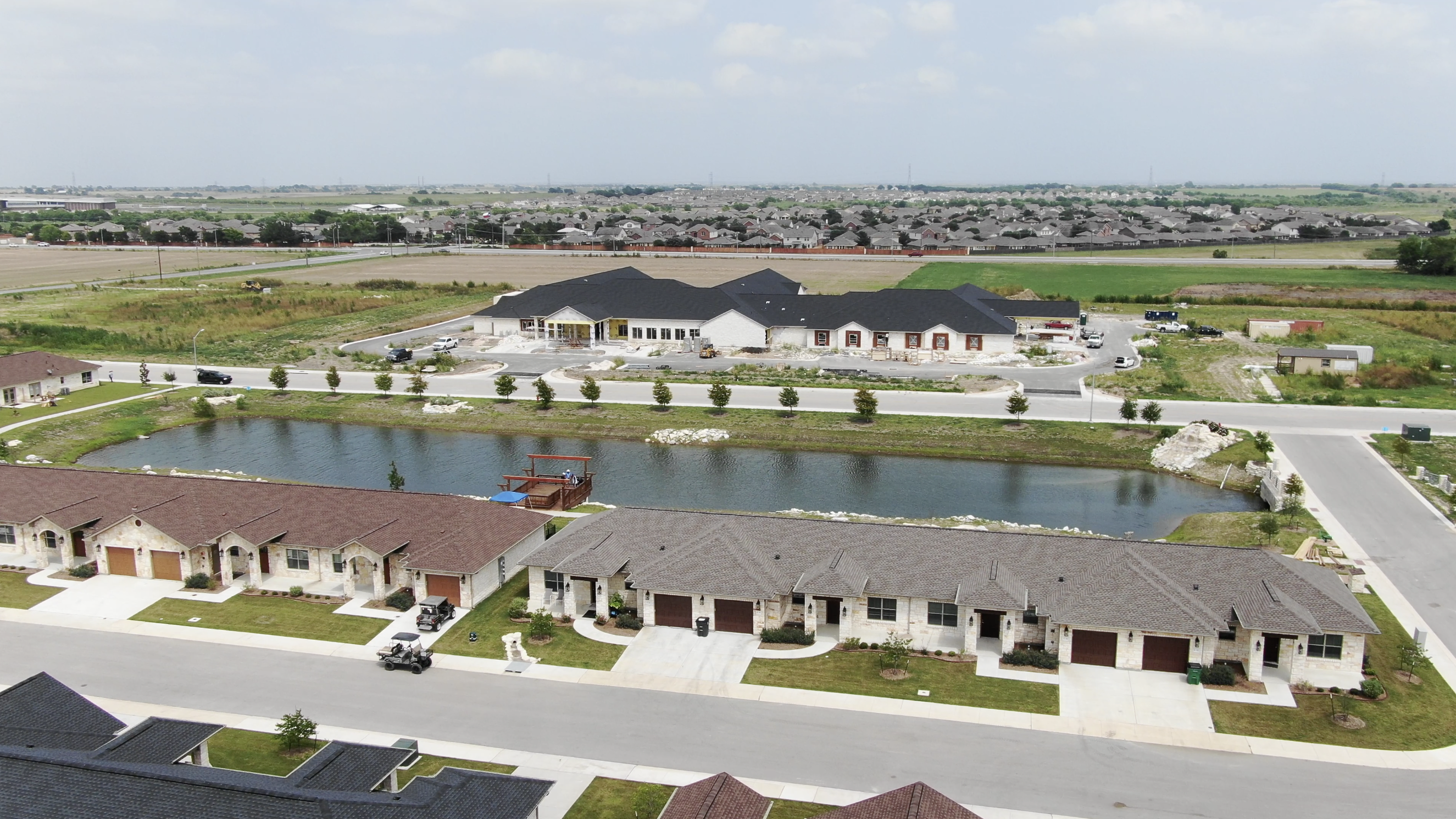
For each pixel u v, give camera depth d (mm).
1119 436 89312
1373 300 165500
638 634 51469
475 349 131625
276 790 31422
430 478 82250
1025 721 42656
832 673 47188
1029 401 101000
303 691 45688
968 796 37375
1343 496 71438
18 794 31516
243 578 58875
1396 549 61375
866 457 87562
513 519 59344
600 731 42250
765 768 39469
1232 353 123688
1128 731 41812
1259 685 45375
